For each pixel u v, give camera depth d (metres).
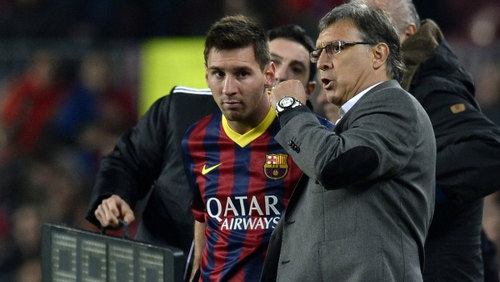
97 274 17.12
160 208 19.41
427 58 19.58
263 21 37.44
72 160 36.53
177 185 19.16
